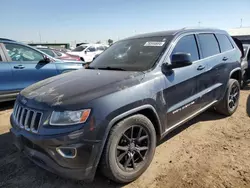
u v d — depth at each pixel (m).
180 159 3.36
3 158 3.52
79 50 18.52
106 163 2.56
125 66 3.47
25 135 2.63
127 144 2.78
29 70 6.02
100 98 2.54
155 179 2.91
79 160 2.39
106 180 2.92
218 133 4.21
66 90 2.77
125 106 2.65
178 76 3.41
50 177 3.04
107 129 2.50
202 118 4.95
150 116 3.09
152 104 2.97
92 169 2.48
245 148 3.61
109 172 2.61
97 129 2.44
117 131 2.59
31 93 2.96
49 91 2.85
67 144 2.36
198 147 3.70
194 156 3.43
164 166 3.20
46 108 2.54
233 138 3.99
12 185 2.89
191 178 2.90
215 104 4.53
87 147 2.40
